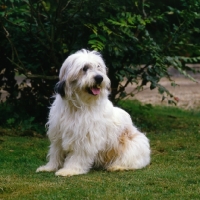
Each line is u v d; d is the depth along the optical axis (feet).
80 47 34.45
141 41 37.35
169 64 37.22
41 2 32.76
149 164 26.45
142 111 43.75
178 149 30.48
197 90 62.75
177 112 46.85
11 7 36.58
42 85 36.58
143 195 20.40
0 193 20.97
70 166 23.99
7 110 37.40
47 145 31.14
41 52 35.65
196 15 35.58
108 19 33.53
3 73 37.65
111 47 33.91
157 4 43.27
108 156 24.97
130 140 25.48
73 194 20.48
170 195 20.53
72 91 23.63
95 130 23.81
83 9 33.78
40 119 37.47
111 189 21.25
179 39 37.19
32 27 35.58
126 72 36.04
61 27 34.63
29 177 23.43
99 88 23.49
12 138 32.76
